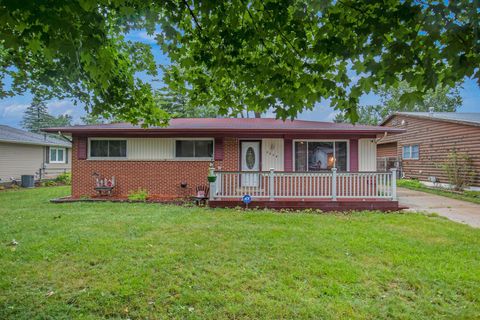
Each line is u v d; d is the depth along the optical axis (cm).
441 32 220
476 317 294
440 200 1115
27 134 2038
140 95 480
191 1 294
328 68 312
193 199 1023
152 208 875
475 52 205
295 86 320
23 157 1805
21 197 1158
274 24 285
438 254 469
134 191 1088
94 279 367
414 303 322
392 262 431
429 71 238
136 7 294
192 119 1381
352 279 371
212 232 585
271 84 318
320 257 448
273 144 1112
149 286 349
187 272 389
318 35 278
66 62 365
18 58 406
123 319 288
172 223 663
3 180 1645
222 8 281
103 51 300
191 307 308
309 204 898
